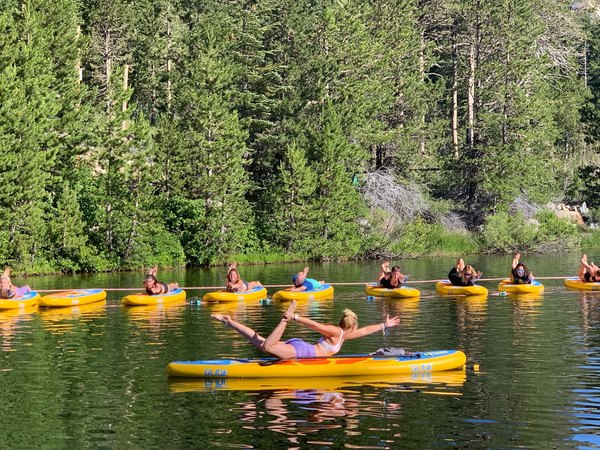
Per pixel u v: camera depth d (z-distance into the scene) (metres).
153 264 39.59
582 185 58.38
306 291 23.34
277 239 45.09
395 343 14.93
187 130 43.91
